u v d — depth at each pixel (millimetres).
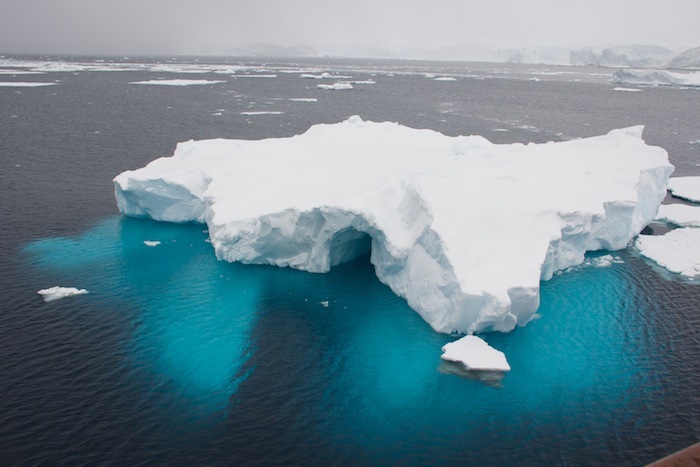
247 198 33156
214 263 32406
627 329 25891
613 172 35344
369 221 28469
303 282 30172
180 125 74938
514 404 20688
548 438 18906
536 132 75625
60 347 23500
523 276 24938
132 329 25172
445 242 25750
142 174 37938
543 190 31703
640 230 37531
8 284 29016
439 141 45281
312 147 42250
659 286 30125
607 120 87812
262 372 22375
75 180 47594
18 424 18797
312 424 19438
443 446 18500
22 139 63031
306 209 29656
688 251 33969
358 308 27578
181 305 27500
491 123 83062
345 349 24141
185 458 17641
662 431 19234
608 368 22906
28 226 37281
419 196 28438
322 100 108562
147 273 30906
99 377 21578
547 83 162875
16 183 46250
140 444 18156
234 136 67812
